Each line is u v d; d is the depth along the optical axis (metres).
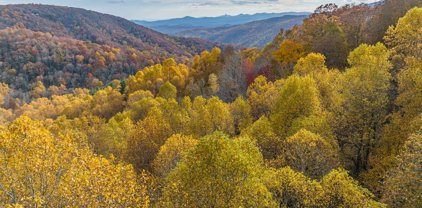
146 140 39.53
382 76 32.34
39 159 17.44
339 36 66.69
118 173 19.03
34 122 20.34
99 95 109.25
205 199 19.11
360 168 34.62
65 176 17.56
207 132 45.62
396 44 46.66
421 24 36.78
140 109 66.62
